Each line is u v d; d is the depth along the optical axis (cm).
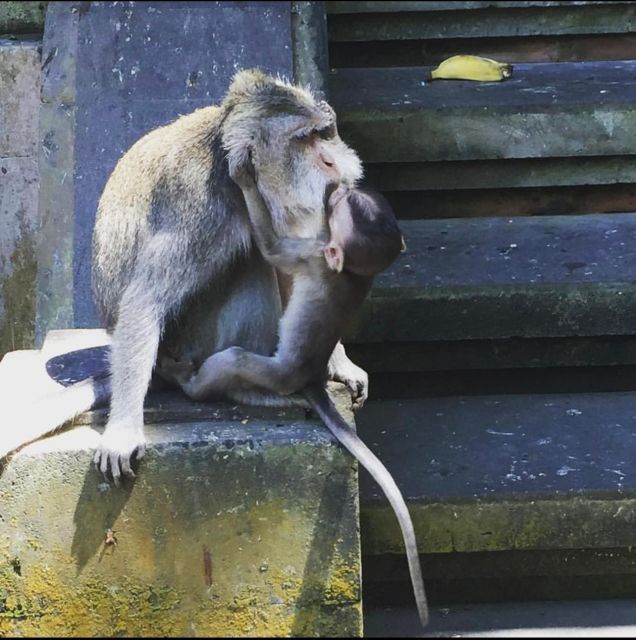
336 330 817
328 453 792
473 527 888
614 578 909
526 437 973
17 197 1155
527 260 1105
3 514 793
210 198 817
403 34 1339
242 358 814
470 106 1182
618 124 1182
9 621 805
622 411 1016
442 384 1084
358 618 808
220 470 792
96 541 797
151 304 812
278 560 800
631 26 1338
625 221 1191
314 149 809
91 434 813
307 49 1152
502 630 859
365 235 798
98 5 1159
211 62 1133
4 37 1189
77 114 1103
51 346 941
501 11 1330
